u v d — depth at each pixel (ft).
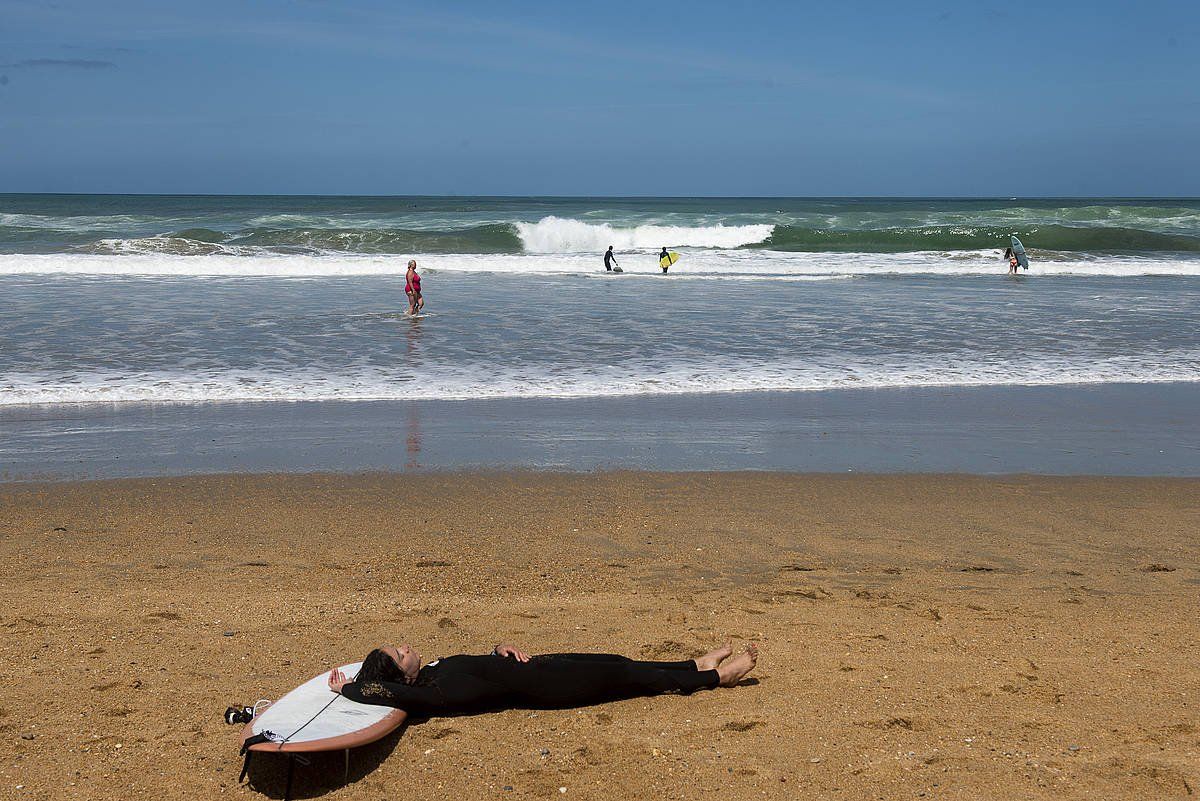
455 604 18.97
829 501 27.61
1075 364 51.29
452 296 79.87
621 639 17.21
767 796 11.85
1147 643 17.06
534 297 79.77
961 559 22.72
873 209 283.79
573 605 19.02
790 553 22.98
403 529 24.44
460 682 14.25
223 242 129.49
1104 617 18.53
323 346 54.03
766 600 19.48
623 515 25.89
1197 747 12.98
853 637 17.34
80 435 34.50
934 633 17.54
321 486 28.48
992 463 32.27
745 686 15.21
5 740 13.23
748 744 13.19
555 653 16.37
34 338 54.34
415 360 50.34
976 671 15.71
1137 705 14.37
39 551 22.39
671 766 12.63
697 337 58.95
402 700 13.78
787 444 34.55
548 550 22.86
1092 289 89.92
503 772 12.55
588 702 14.70
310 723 12.95
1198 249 141.69
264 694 14.80
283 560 21.89
